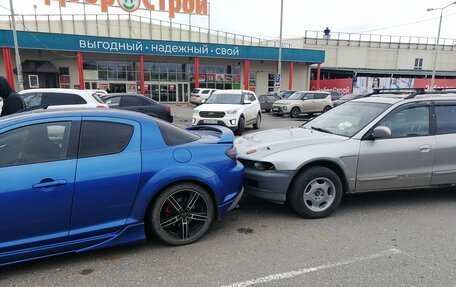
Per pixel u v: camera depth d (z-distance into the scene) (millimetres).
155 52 33562
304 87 43719
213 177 3947
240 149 5051
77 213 3324
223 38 43000
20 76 24719
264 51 37594
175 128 4090
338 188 4730
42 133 3344
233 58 36594
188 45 34562
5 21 34719
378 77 46875
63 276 3266
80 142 3432
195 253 3721
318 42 48562
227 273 3314
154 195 3674
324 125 5688
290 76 39719
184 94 38062
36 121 3348
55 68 32312
